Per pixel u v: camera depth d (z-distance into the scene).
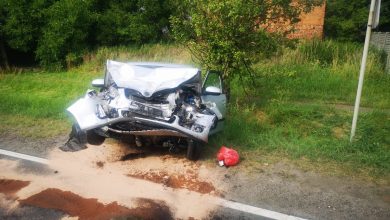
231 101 9.21
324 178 5.22
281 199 4.53
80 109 5.56
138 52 16.16
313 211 4.26
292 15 8.22
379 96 10.60
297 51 13.81
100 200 4.34
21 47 16.47
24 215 3.96
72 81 13.08
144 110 5.21
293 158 5.93
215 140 6.54
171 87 5.34
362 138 6.64
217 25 7.60
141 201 4.35
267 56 8.30
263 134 6.89
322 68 13.16
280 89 11.06
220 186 4.84
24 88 11.72
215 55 7.95
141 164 5.49
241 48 8.02
